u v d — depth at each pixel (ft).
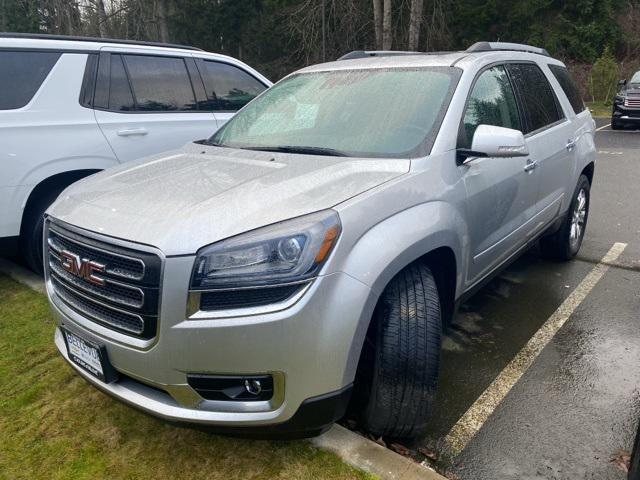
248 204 7.48
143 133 16.56
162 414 7.30
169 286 6.87
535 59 14.37
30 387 10.37
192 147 11.32
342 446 8.48
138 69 16.92
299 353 6.91
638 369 10.86
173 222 7.21
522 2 93.45
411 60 11.57
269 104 12.19
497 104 11.53
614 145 44.75
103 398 10.01
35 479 8.14
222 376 7.02
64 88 15.10
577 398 9.95
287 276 6.84
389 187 8.11
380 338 7.88
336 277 7.06
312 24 76.13
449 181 9.20
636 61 97.76
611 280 15.43
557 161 13.88
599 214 22.63
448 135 9.53
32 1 98.99
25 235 14.74
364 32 80.28
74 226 7.94
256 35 91.50
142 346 7.18
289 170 8.75
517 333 12.44
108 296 7.49
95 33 88.69
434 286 8.45
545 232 14.73
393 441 8.92
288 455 8.39
